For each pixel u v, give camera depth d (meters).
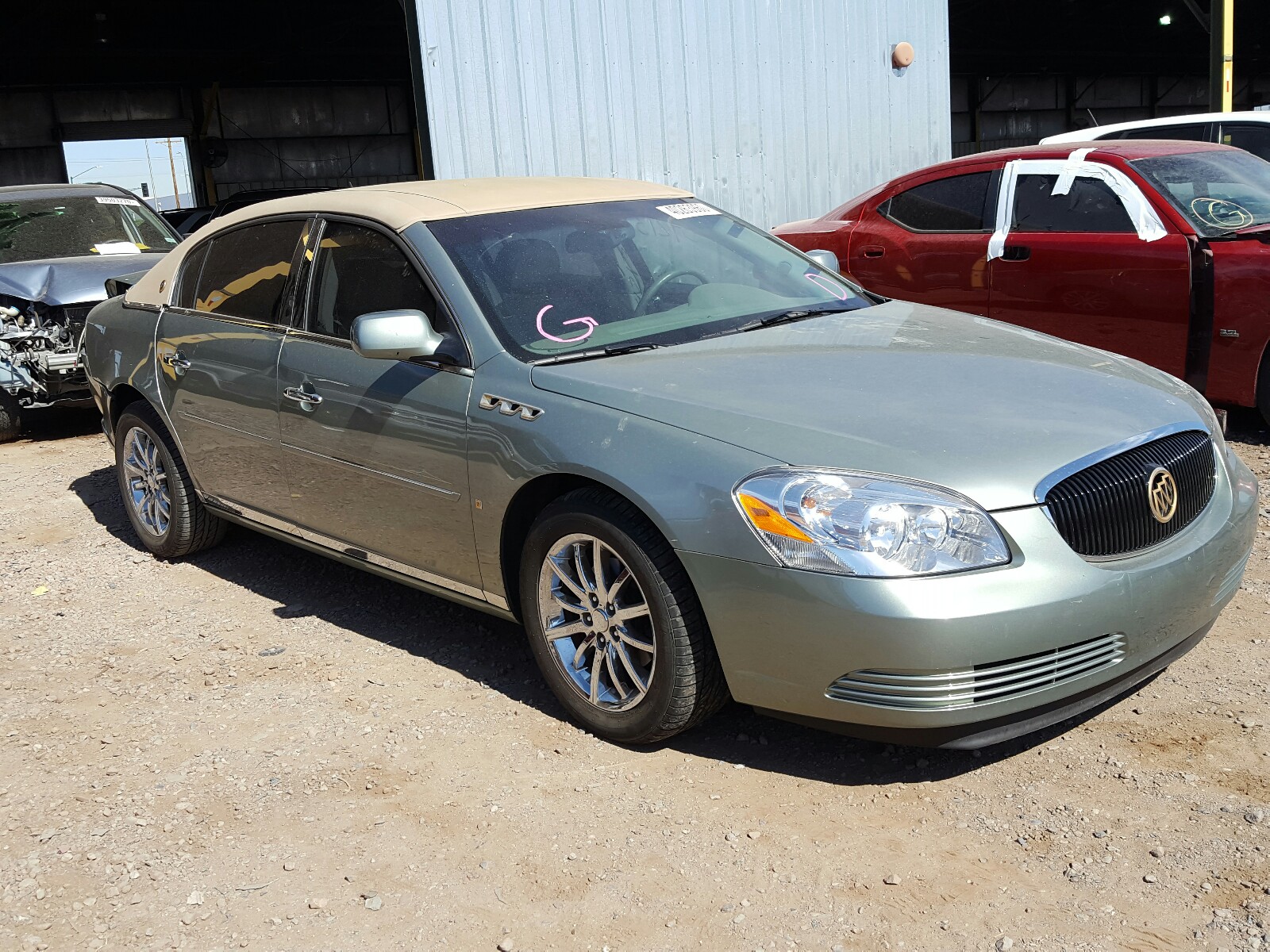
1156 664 3.03
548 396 3.30
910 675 2.70
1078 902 2.50
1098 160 6.48
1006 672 2.73
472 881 2.73
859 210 7.64
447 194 4.10
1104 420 3.02
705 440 2.97
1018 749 3.15
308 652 4.11
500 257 3.77
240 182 32.12
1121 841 2.70
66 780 3.29
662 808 2.99
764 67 9.98
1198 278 5.91
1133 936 2.38
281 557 5.20
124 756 3.42
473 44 8.61
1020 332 3.89
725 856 2.76
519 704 3.60
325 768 3.28
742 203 10.04
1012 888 2.57
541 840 2.88
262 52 29.58
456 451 3.50
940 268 7.04
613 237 4.04
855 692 2.79
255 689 3.83
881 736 2.84
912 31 10.81
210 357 4.54
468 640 4.13
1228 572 3.14
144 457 5.23
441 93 8.52
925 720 2.73
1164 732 3.16
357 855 2.86
